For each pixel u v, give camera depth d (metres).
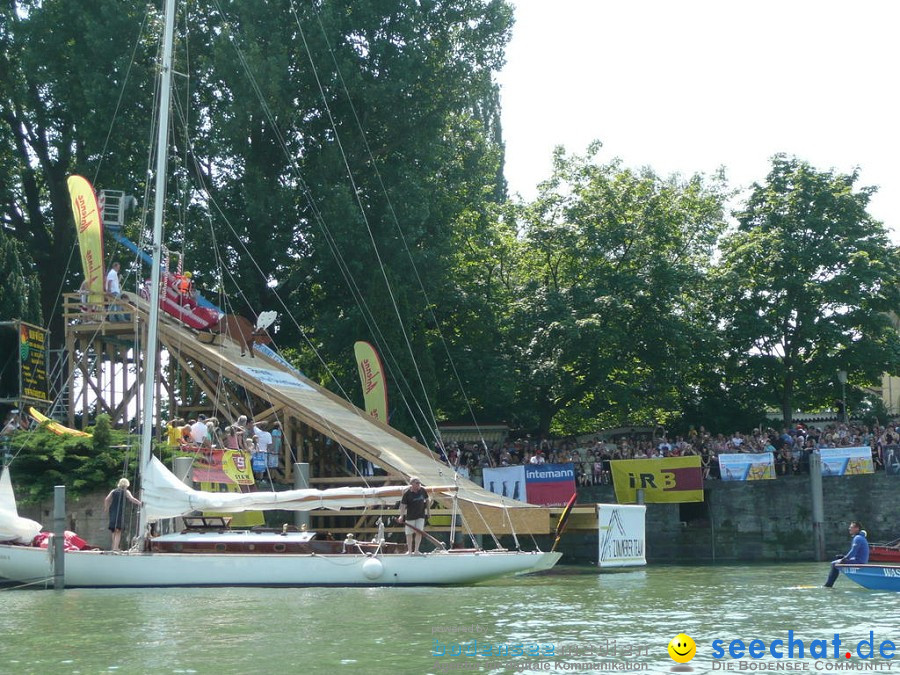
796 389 57.06
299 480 33.72
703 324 54.28
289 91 46.19
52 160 51.75
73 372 35.44
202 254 46.12
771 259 53.47
